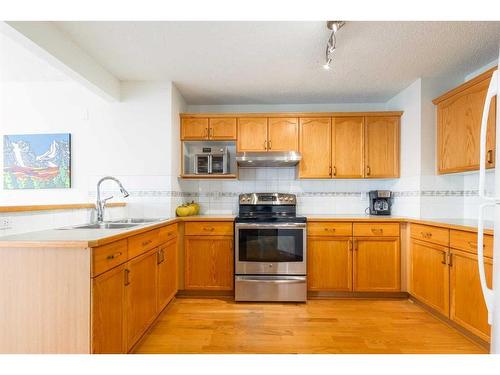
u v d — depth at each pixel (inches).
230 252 109.5
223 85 113.3
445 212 104.8
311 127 121.0
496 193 38.8
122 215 108.6
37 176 114.3
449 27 72.9
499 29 73.7
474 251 72.7
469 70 99.4
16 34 63.3
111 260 55.6
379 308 99.0
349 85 112.9
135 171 111.7
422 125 105.3
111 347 55.5
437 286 87.6
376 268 107.2
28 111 114.8
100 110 112.3
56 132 113.7
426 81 105.4
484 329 69.6
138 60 92.4
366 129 120.0
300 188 133.1
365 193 131.9
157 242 83.4
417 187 106.4
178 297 110.6
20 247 48.3
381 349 72.1
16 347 48.7
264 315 93.0
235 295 105.5
